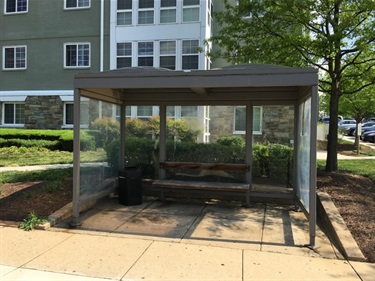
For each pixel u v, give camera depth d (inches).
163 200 293.6
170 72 206.7
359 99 614.5
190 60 626.8
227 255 174.9
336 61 342.3
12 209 244.1
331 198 259.9
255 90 276.8
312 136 186.5
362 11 304.7
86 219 237.1
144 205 278.4
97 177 256.1
